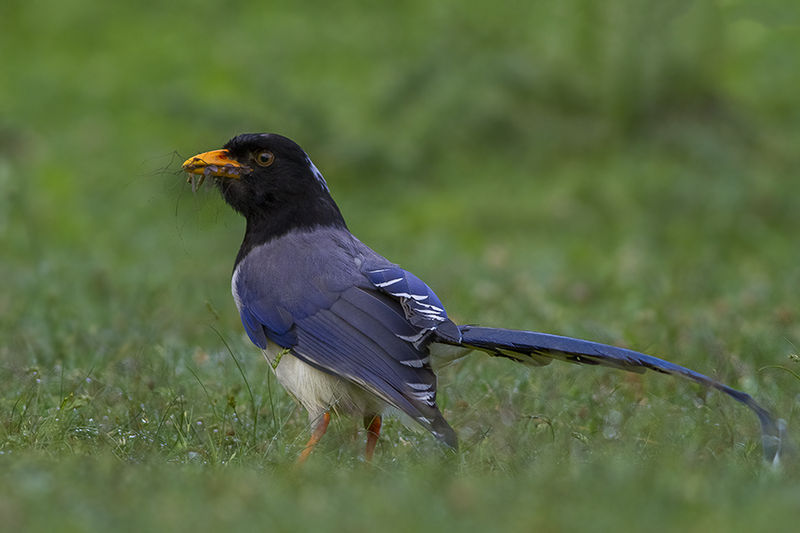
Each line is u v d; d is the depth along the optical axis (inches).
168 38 1105.4
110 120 962.1
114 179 860.6
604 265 677.3
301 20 1123.9
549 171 891.4
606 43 944.3
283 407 382.0
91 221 794.8
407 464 305.3
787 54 989.8
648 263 670.5
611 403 373.4
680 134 900.0
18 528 224.5
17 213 754.8
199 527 227.0
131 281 596.4
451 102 935.7
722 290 575.8
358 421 348.2
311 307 340.5
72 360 432.5
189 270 636.7
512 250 738.2
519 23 1002.7
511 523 228.2
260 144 363.9
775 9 914.7
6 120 959.0
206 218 580.7
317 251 352.2
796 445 304.0
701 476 267.1
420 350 323.6
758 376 399.2
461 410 371.9
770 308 519.5
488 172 892.6
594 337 460.1
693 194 817.5
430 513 234.1
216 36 1109.1
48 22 1133.7
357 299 336.2
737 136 910.4
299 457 323.0
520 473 284.5
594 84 938.7
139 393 382.0
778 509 236.8
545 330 479.8
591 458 303.1
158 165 856.3
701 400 366.3
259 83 975.0
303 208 364.5
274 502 243.8
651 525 228.1
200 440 342.0
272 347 352.2
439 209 837.2
